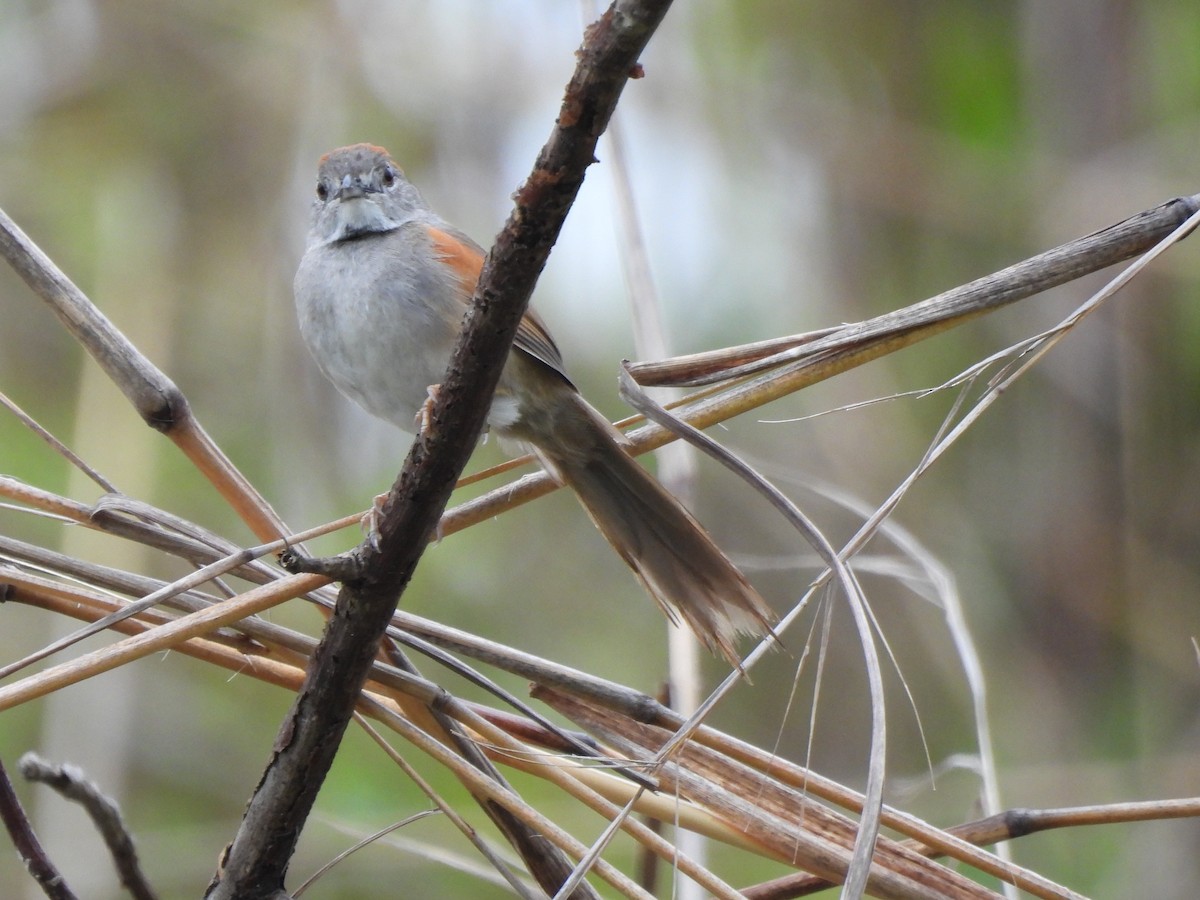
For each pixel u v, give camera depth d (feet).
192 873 33.81
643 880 21.45
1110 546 39.22
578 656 39.86
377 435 41.65
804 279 42.11
